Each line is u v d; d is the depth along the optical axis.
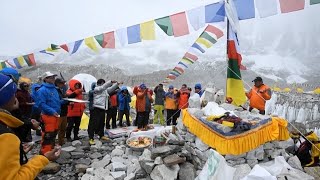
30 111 5.86
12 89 1.86
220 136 4.61
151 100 11.07
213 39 7.61
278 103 15.05
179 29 6.52
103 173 5.43
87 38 7.07
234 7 6.06
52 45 7.57
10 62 9.29
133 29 6.70
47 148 5.80
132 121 11.79
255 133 4.74
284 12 5.86
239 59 6.48
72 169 5.76
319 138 5.78
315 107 13.68
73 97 7.51
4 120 1.71
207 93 8.26
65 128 7.16
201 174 4.25
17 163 1.56
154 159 5.05
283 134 5.13
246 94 7.59
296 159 5.02
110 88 7.85
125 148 6.85
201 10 6.48
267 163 4.90
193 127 5.18
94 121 7.41
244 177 4.05
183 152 5.20
